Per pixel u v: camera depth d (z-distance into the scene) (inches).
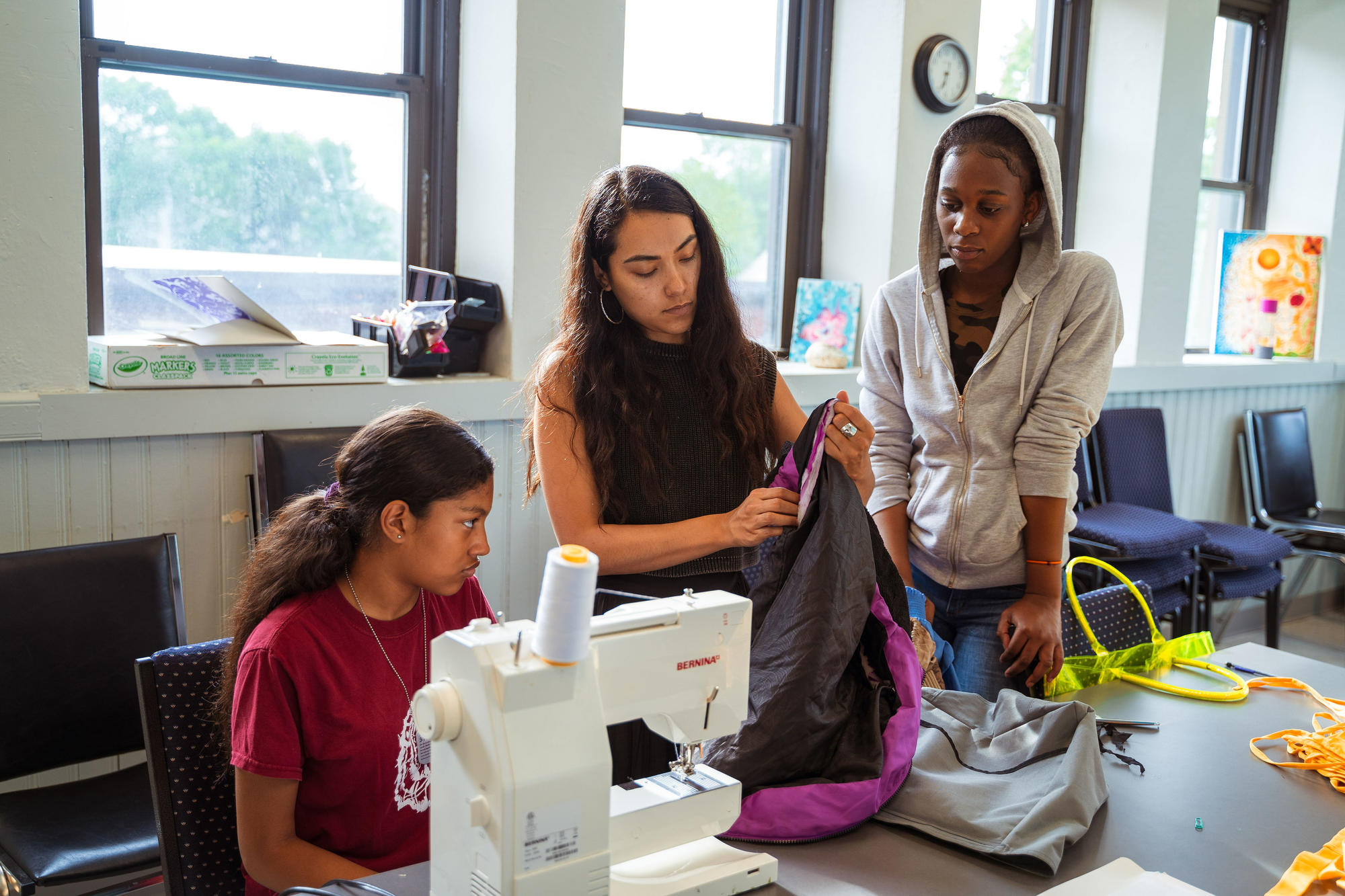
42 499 81.4
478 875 32.2
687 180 125.3
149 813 68.0
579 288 55.0
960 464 69.2
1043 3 151.5
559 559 30.8
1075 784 44.2
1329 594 181.2
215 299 89.7
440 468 45.6
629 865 37.9
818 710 43.5
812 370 125.0
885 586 49.1
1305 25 171.2
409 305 101.4
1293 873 40.8
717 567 57.2
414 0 105.0
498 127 100.6
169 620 74.7
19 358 79.5
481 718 31.4
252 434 89.9
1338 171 169.8
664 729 39.4
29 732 68.5
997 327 67.0
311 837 48.5
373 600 48.4
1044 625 63.2
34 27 76.6
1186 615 131.0
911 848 42.4
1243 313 170.7
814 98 132.4
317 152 101.9
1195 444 159.8
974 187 62.5
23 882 60.6
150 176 93.8
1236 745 54.2
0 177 76.7
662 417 56.0
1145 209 148.3
